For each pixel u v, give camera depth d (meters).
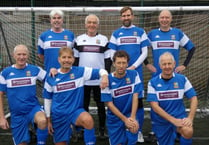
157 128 3.93
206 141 4.81
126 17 4.56
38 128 3.78
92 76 3.92
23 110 3.97
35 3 8.20
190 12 6.66
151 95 3.86
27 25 6.20
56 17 4.52
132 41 4.59
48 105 3.92
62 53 3.79
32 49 6.19
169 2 7.92
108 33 6.47
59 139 3.93
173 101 3.86
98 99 4.69
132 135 3.85
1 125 3.95
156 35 4.68
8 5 8.33
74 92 3.89
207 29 6.67
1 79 3.97
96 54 4.53
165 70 3.77
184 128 3.68
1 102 3.99
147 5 7.95
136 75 3.92
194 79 6.91
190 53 4.75
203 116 6.14
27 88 3.99
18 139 4.00
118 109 3.97
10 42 6.09
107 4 8.06
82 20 6.32
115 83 3.87
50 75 3.90
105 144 4.65
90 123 3.69
